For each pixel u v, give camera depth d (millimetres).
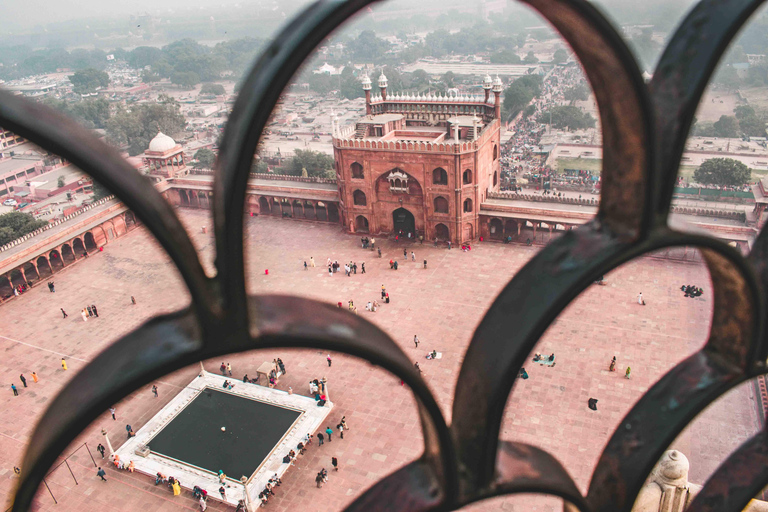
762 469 4996
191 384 40969
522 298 3572
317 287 52438
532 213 58156
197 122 157625
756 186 54406
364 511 3768
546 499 30375
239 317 2787
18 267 55719
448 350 43000
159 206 2539
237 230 2697
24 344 47625
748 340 4383
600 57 3123
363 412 37656
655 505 17766
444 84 186500
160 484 33406
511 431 34906
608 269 3455
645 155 3305
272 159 111250
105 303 53312
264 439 35750
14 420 39344
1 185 101500
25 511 2557
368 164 59594
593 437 34250
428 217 59188
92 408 2557
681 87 3539
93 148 2357
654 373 39094
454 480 3551
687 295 47656
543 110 141500
